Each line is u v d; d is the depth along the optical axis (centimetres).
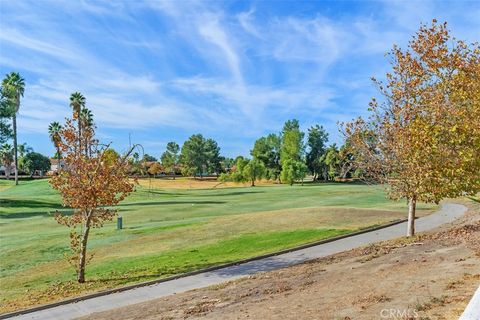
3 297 1811
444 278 1113
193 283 1795
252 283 1606
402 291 1045
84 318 1414
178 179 16200
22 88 9481
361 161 2344
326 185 10788
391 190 2238
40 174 16488
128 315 1363
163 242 2728
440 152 1653
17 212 5297
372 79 2225
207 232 2967
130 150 2116
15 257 2528
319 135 13938
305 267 1811
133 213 4659
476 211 3697
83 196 1995
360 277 1352
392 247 1952
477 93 1606
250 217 3544
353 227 2964
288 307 1092
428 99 1947
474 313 521
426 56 2014
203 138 18038
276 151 14062
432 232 2431
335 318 896
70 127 2055
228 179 12912
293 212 3703
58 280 2039
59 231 3422
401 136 2031
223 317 1113
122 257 2406
